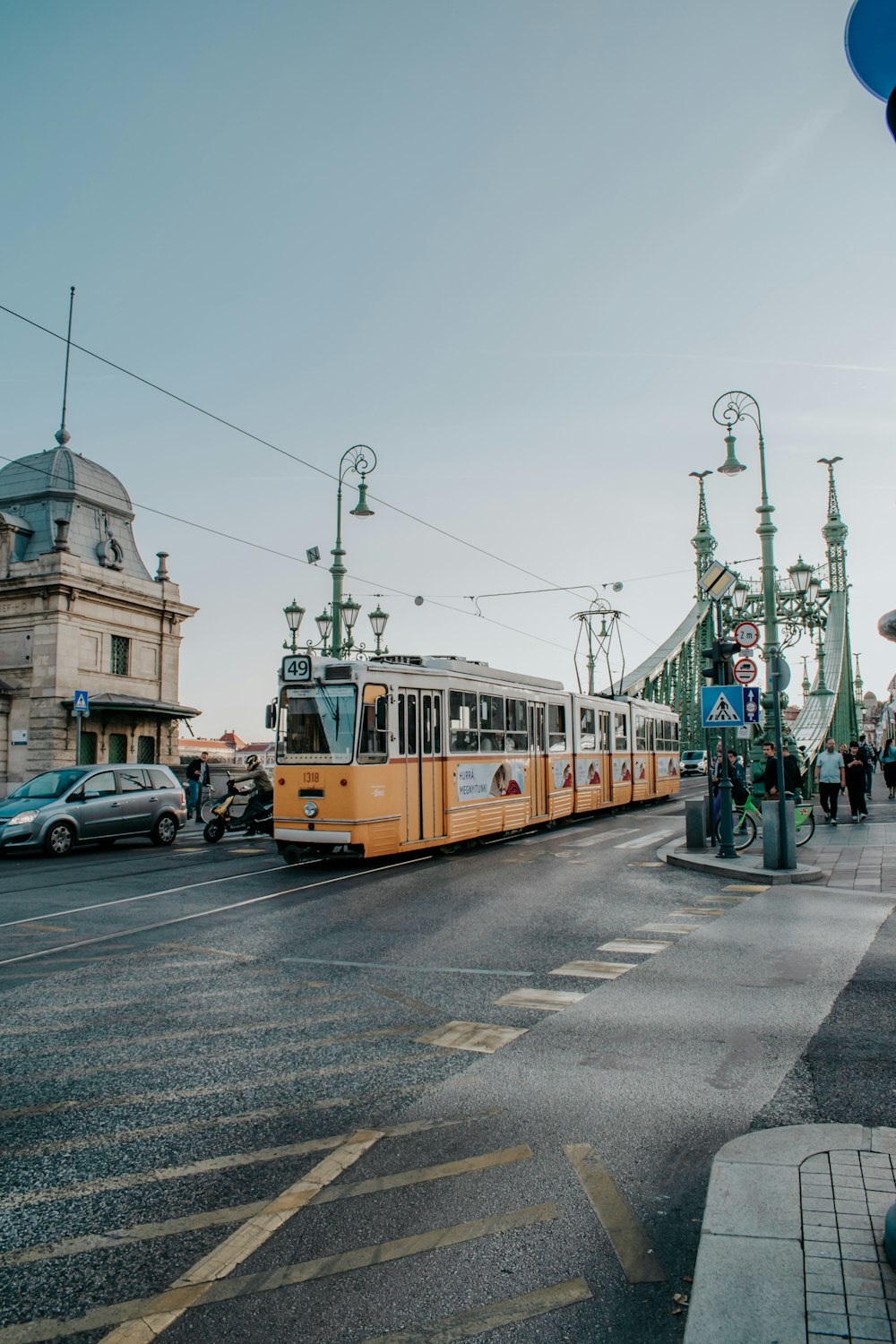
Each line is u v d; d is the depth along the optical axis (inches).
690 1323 106.3
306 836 554.6
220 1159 159.2
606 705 975.6
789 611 1549.0
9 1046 224.1
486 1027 233.9
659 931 356.2
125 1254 129.1
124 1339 110.1
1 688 1328.7
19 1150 164.6
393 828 568.1
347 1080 197.2
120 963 312.3
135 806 737.0
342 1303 116.8
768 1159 146.9
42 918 403.9
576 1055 211.2
